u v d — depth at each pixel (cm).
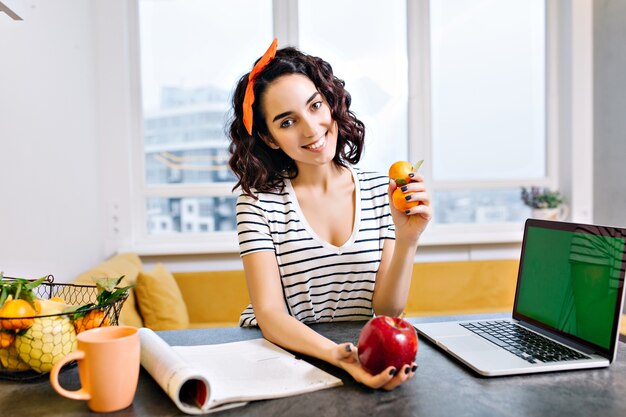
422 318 119
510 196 341
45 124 195
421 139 326
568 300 96
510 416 67
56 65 213
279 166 124
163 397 76
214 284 293
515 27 335
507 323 109
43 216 189
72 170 233
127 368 71
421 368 85
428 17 322
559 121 338
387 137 328
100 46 290
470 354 88
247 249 114
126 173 295
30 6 180
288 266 119
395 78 326
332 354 84
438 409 70
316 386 76
